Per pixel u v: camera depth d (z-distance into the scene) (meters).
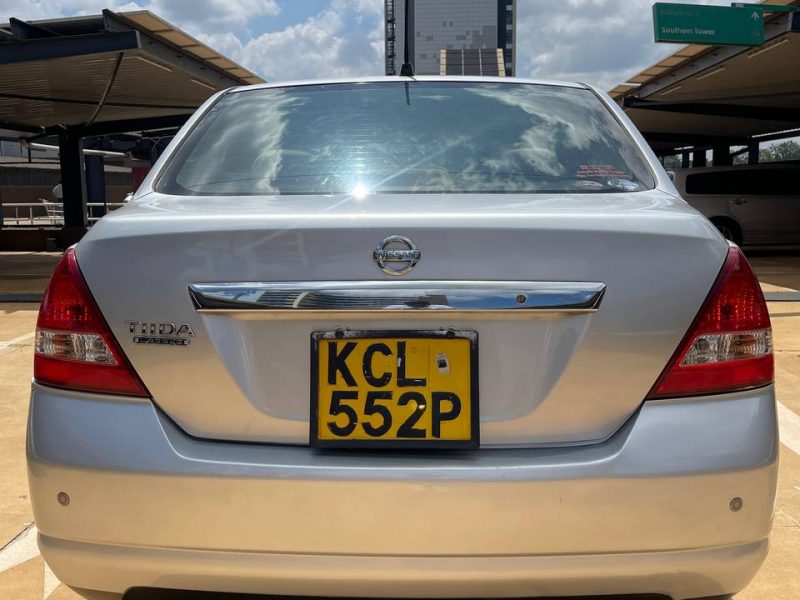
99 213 30.22
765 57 14.35
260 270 1.51
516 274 1.50
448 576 1.47
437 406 1.51
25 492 3.11
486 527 1.46
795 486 3.11
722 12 12.99
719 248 1.57
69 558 1.56
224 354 1.53
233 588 1.52
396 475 1.46
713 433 1.50
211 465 1.49
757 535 1.53
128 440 1.52
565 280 1.50
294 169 2.00
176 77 13.80
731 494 1.49
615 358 1.51
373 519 1.46
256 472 1.47
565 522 1.46
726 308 1.54
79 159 19.36
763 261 13.37
